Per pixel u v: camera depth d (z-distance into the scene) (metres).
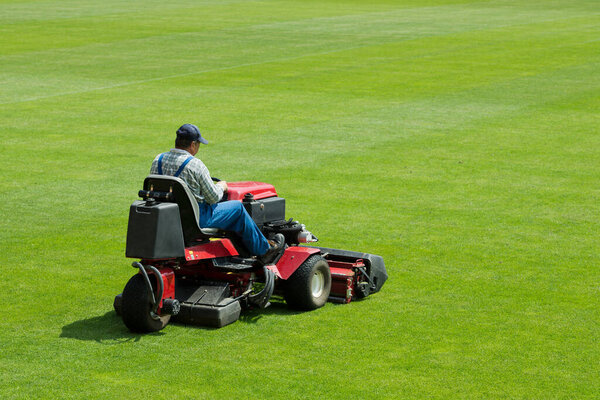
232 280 24.12
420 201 37.72
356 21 141.62
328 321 23.52
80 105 64.00
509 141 51.50
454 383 19.47
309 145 49.97
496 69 85.81
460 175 42.75
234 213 23.25
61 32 121.38
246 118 58.72
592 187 40.50
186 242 22.98
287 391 18.97
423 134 53.50
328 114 60.56
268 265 23.77
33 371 19.98
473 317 23.86
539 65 89.00
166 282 22.19
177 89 72.12
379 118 58.94
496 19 148.00
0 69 84.62
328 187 40.16
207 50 101.88
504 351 21.38
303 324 23.25
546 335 22.47
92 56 95.75
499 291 26.14
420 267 28.61
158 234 21.64
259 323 23.31
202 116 59.50
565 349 21.52
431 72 83.50
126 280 27.20
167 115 59.91
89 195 38.47
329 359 20.80
